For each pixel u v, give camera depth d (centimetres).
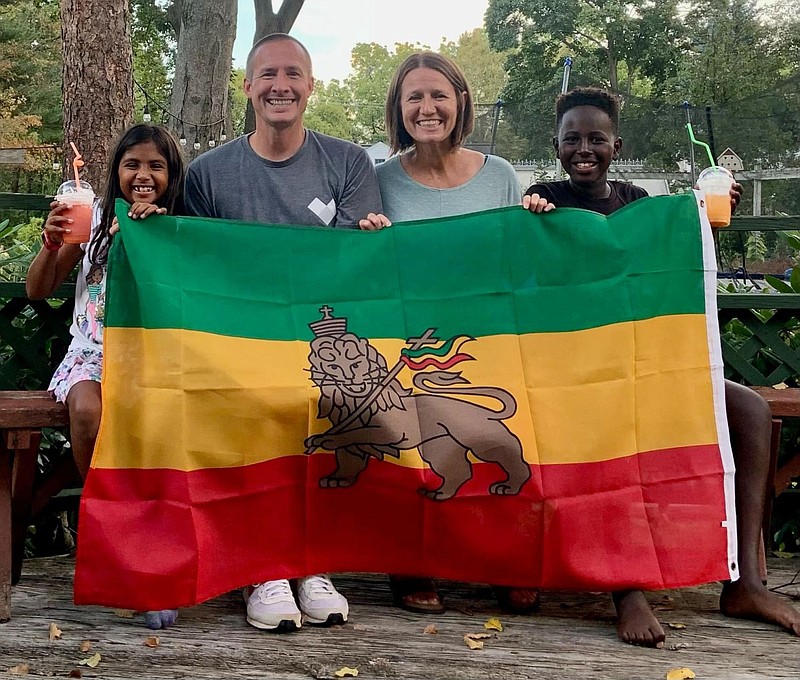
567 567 286
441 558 293
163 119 1708
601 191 354
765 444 306
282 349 292
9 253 464
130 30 595
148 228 286
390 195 343
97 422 279
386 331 301
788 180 1358
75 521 402
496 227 309
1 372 366
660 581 284
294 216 320
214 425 279
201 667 255
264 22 1294
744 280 698
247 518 284
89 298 311
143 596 268
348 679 249
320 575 294
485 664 259
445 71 329
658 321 301
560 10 3762
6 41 2683
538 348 302
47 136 2644
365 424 289
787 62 3092
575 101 353
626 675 253
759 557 304
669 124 1258
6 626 280
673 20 3731
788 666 259
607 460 294
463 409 294
